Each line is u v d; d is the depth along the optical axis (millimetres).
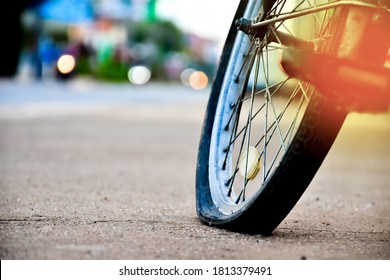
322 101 3447
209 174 4434
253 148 4023
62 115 17484
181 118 18594
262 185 3811
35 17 46531
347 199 6113
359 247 3902
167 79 77125
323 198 6148
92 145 10523
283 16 3615
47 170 7457
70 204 5188
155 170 7879
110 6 71062
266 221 3877
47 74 46781
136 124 15633
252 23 3883
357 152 10961
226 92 4430
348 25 3248
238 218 3957
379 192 6648
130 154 9484
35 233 3977
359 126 18266
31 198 5469
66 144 10516
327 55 2943
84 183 6543
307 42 3672
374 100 2908
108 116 18031
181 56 97562
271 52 3865
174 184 6781
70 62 46812
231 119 4391
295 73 2980
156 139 12094
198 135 13297
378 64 3219
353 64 2914
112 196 5750
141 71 60656
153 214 4770
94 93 32281
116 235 3945
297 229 4363
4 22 41344
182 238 3895
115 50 62312
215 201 4316
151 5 75125
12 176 6895
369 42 3209
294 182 3607
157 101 28672
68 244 3703
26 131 12547
